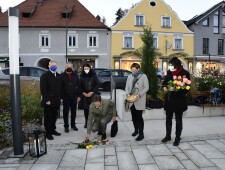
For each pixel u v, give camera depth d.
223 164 5.14
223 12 36.66
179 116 6.23
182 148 6.02
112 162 5.29
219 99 9.71
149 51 9.82
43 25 31.28
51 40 31.66
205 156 5.55
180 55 34.34
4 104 8.70
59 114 9.65
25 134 6.71
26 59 31.66
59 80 6.96
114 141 6.60
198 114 9.52
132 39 32.66
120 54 32.25
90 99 7.89
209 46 36.03
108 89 18.89
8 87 10.00
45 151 5.79
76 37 31.77
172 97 6.16
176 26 34.31
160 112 9.27
